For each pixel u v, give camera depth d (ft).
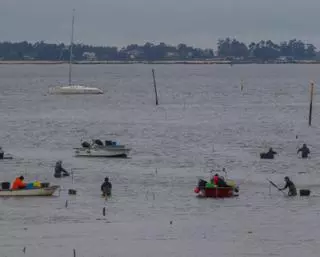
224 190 605.73
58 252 453.99
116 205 577.02
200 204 581.53
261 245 472.44
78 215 544.21
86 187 649.61
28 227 509.35
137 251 456.45
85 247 465.06
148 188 646.33
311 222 526.16
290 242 477.77
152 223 522.88
